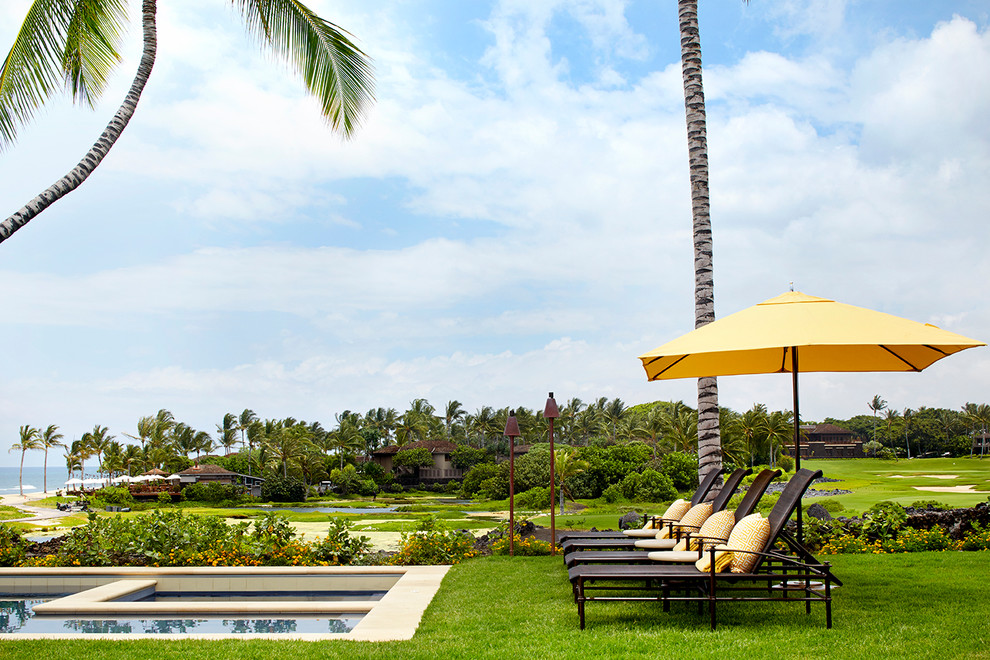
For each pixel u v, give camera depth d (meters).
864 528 10.63
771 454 71.69
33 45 6.56
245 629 6.38
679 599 5.16
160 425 100.25
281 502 72.19
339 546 10.33
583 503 53.56
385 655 4.64
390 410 120.94
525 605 6.34
